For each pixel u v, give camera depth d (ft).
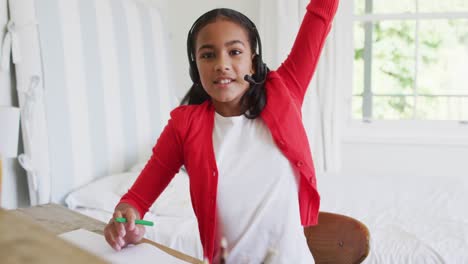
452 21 8.50
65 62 5.79
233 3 9.36
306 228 3.33
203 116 2.70
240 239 2.54
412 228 5.08
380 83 9.14
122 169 7.19
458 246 4.55
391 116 9.21
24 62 5.13
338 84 8.72
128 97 7.40
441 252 4.43
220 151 2.60
